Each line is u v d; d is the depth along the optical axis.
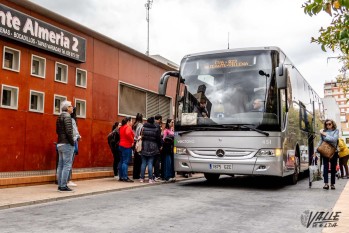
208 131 10.24
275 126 9.80
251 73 10.21
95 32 13.58
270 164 9.71
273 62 10.16
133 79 16.45
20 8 10.70
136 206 7.23
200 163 10.25
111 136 12.62
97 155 13.70
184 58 11.13
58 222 5.71
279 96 9.95
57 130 9.20
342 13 4.12
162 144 11.77
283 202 7.90
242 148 9.88
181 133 10.57
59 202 7.75
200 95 10.55
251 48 10.48
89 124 13.39
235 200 8.15
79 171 12.57
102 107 14.15
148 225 5.52
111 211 6.67
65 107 9.15
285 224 5.66
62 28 12.27
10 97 10.44
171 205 7.38
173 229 5.27
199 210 6.82
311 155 15.86
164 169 12.51
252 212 6.67
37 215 6.28
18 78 10.52
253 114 9.94
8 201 7.40
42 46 11.16
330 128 10.57
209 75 10.59
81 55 12.85
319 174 11.12
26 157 10.66
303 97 14.25
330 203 7.77
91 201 7.89
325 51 4.77
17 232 5.05
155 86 18.48
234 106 10.13
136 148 11.92
